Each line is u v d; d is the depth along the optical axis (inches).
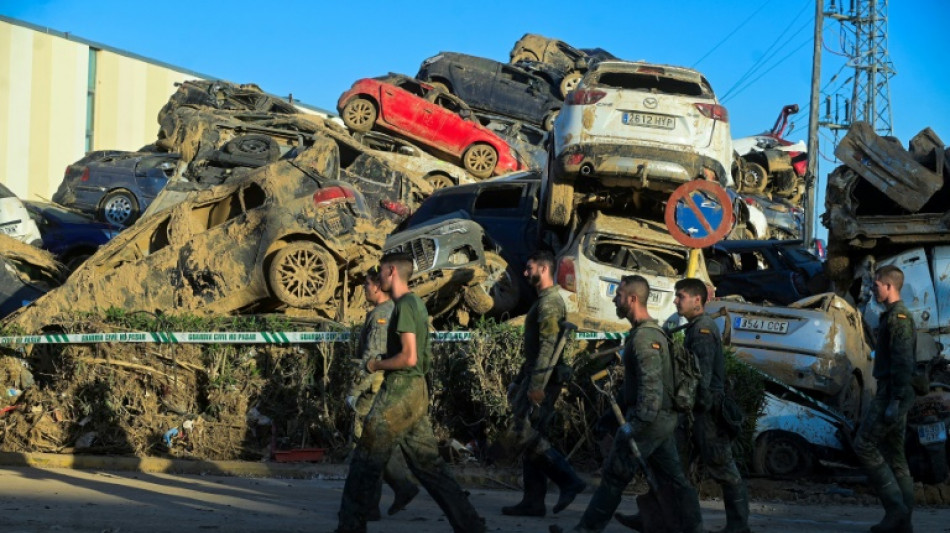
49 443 383.9
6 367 418.6
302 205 478.9
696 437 254.7
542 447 282.2
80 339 393.7
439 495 229.1
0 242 557.0
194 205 497.4
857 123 503.5
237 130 766.5
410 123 890.7
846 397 392.5
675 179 495.2
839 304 401.4
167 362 394.3
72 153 1295.5
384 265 236.5
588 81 521.3
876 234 495.8
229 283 476.1
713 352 255.4
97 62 1341.0
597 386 356.2
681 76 520.1
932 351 324.2
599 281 468.8
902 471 273.7
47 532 223.0
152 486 316.5
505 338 375.6
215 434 380.5
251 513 264.2
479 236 506.9
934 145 517.7
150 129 1419.8
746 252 637.3
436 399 382.3
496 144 906.1
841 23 1289.4
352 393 303.3
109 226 695.7
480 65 970.7
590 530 233.8
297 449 375.9
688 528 236.2
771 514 303.1
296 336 383.9
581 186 537.0
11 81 1216.8
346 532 223.0
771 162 1096.2
